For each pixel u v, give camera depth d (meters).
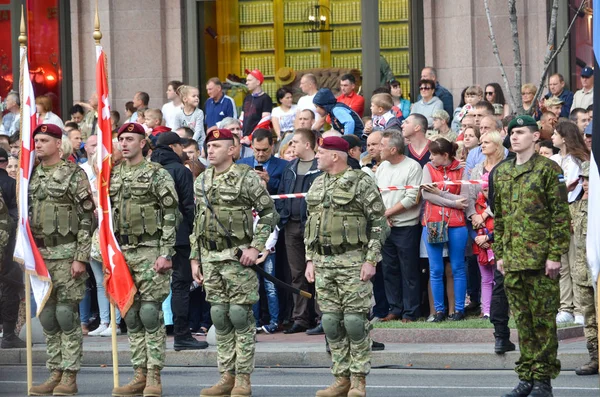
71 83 40.28
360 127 28.83
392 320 25.84
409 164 25.59
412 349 22.78
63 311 20.11
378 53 36.91
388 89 33.38
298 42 37.78
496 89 30.97
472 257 26.31
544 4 34.91
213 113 34.38
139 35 39.12
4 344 24.88
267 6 38.22
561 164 23.33
